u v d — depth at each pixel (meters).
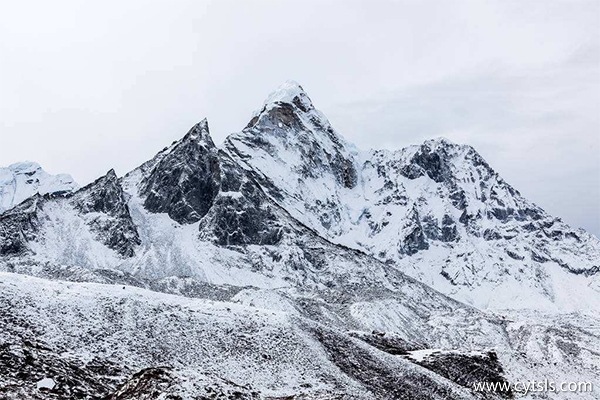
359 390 78.69
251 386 74.88
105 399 53.50
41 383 55.53
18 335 66.94
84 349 70.62
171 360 75.81
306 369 80.56
